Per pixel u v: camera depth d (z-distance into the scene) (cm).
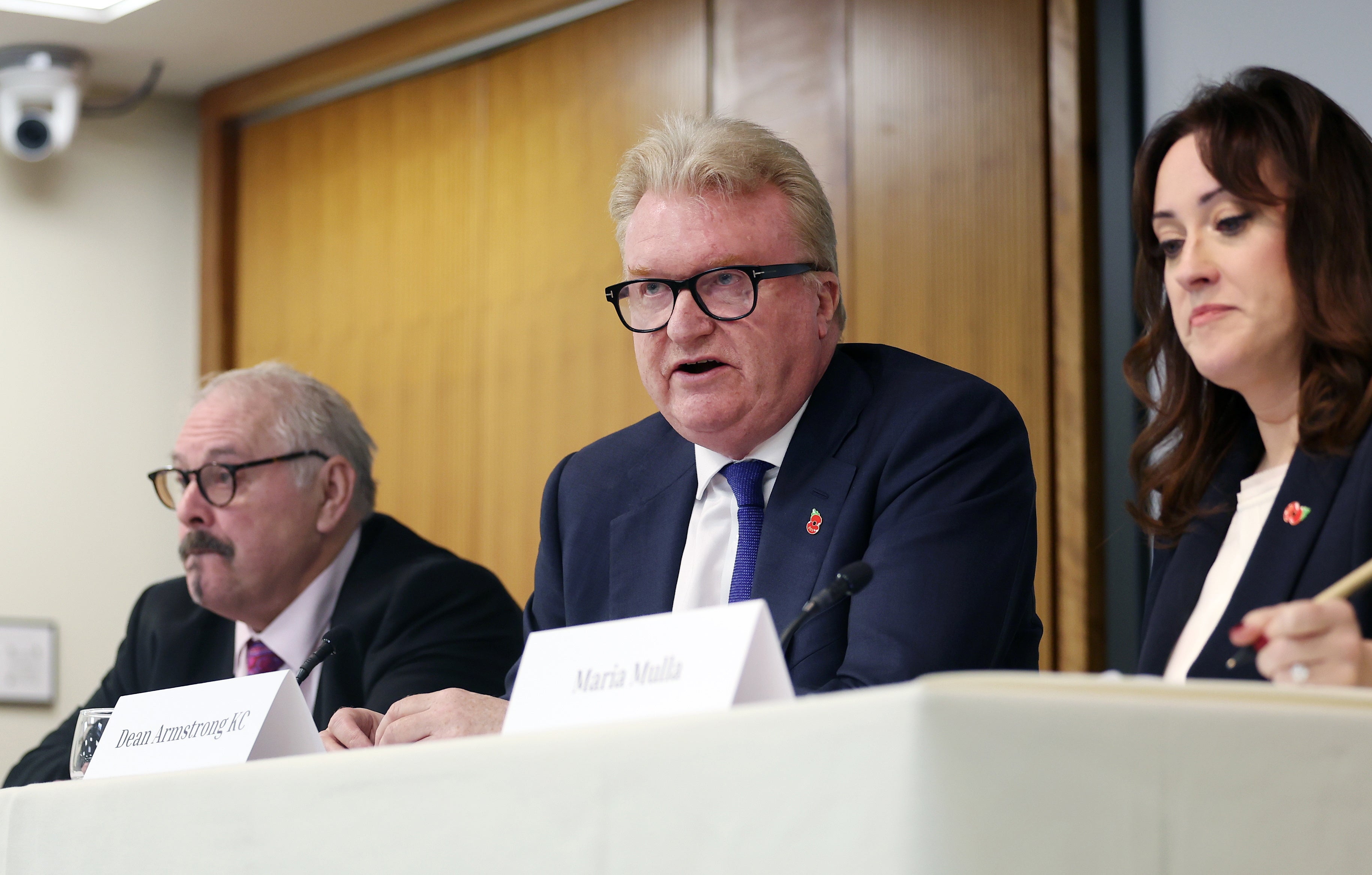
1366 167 177
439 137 541
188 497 343
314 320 572
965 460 222
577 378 493
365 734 212
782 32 449
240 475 343
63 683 557
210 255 597
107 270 587
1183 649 186
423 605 335
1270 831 105
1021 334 389
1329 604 133
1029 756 100
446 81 540
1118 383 371
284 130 589
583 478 261
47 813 176
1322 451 174
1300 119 177
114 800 167
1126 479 367
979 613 209
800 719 107
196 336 600
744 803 110
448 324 532
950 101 410
